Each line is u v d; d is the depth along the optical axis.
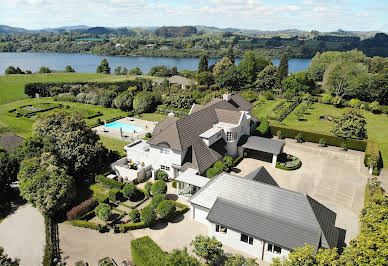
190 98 88.38
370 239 19.48
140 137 64.12
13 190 40.75
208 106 53.09
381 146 58.44
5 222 34.22
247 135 53.66
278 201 28.39
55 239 30.75
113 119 77.44
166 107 87.50
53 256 28.02
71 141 40.66
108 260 27.78
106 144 59.00
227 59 143.12
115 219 34.19
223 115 52.22
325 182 43.53
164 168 44.94
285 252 25.94
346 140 56.84
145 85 114.50
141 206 37.22
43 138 41.53
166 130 44.31
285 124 73.12
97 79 141.62
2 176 37.34
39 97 105.81
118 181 42.91
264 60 147.25
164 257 25.94
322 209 28.56
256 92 119.31
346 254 20.28
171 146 42.16
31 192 32.97
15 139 48.28
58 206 33.44
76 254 28.77
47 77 144.88
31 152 39.38
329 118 76.62
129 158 48.69
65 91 108.44
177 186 38.91
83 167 41.38
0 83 126.56
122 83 121.81
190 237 31.14
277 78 118.44
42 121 42.78
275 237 26.11
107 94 92.25
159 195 35.72
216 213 29.41
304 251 20.73
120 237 31.38
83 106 92.94
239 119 50.66
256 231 27.02
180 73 167.50
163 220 34.19
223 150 48.44
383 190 40.72
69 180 35.31
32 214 35.84
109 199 38.38
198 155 42.69
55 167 35.53
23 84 126.06
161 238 30.98
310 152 55.88
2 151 40.16
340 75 92.31
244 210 28.73
